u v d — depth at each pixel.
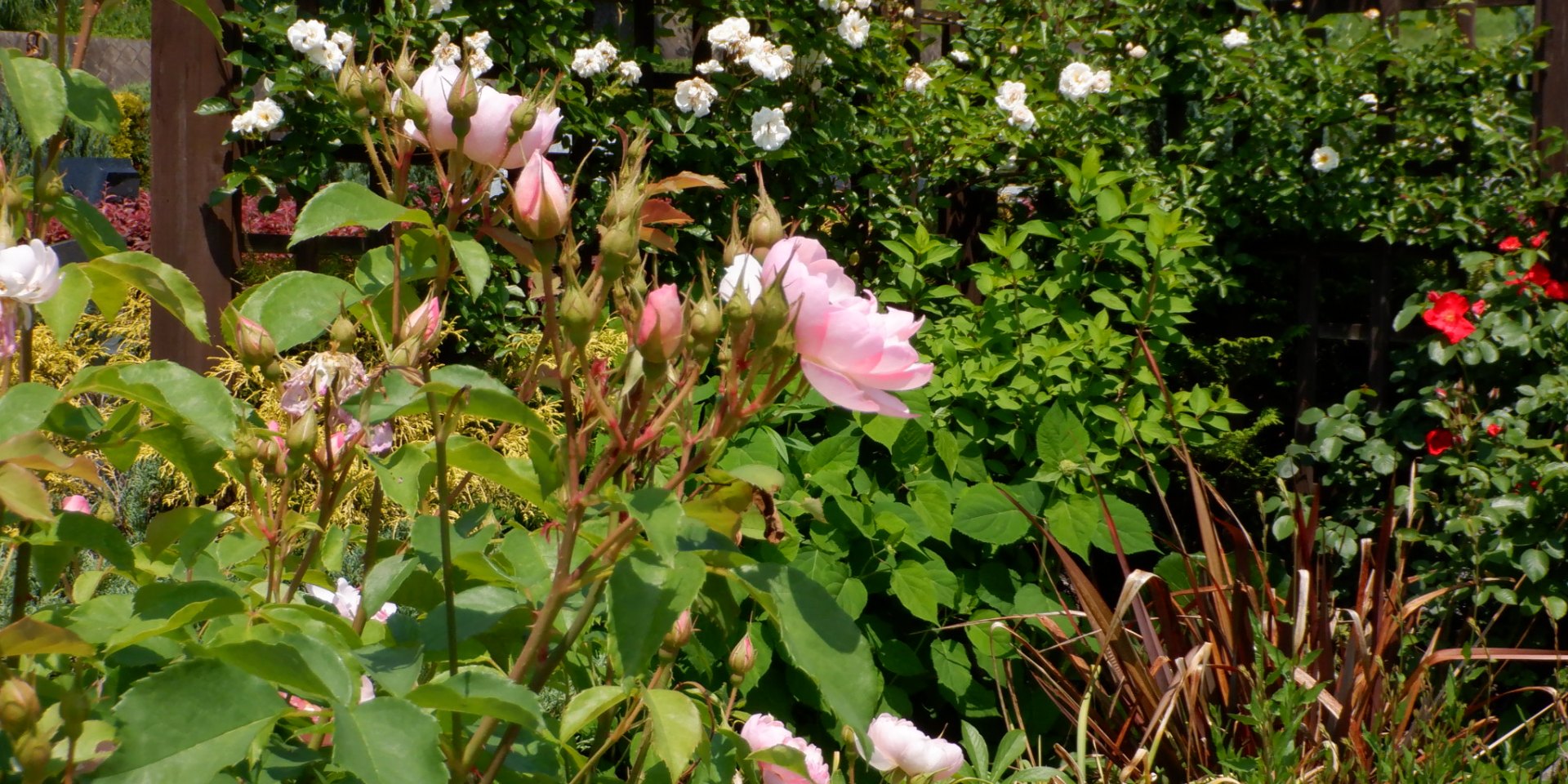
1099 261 3.31
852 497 2.60
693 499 0.85
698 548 0.90
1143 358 3.07
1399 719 2.22
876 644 2.49
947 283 3.71
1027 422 2.92
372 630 1.14
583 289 0.81
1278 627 2.38
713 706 1.19
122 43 12.79
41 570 1.04
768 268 0.80
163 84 3.29
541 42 3.50
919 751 1.26
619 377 0.92
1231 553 3.04
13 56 0.96
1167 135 3.96
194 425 1.00
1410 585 3.05
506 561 1.07
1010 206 3.92
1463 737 2.12
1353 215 3.51
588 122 3.52
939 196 3.89
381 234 3.53
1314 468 3.57
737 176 3.77
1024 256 3.10
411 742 0.76
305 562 1.05
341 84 0.99
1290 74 3.65
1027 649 2.52
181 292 0.99
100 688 1.05
